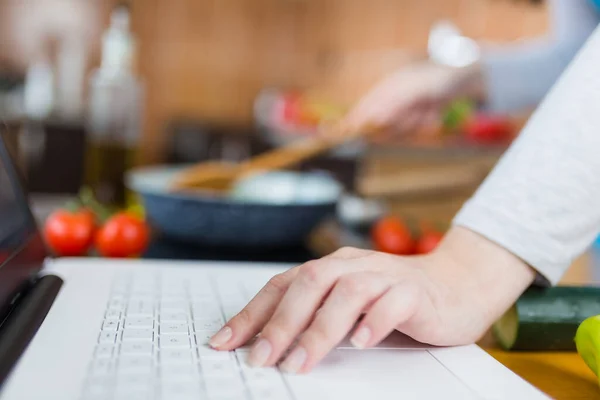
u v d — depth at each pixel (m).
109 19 2.48
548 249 0.54
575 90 0.57
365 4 2.66
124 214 0.96
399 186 1.40
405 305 0.43
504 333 0.57
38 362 0.40
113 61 1.18
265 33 2.65
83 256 0.94
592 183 0.55
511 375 0.44
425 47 2.65
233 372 0.40
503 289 0.52
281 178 1.18
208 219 0.94
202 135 2.40
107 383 0.37
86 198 1.12
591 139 0.55
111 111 1.16
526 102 1.51
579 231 0.55
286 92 2.68
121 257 0.91
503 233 0.54
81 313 0.50
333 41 2.68
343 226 1.25
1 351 0.39
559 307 0.54
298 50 2.68
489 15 2.64
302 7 2.65
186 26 2.60
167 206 0.95
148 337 0.45
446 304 0.49
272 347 0.42
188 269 0.69
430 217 1.40
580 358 0.55
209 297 0.58
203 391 0.37
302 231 0.98
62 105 2.36
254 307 0.45
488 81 1.46
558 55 1.51
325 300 0.44
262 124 2.44
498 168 0.58
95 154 1.17
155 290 0.59
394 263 0.49
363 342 0.42
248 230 0.95
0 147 0.61
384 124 1.31
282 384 0.39
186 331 0.47
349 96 2.66
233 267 0.72
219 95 2.67
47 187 2.01
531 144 0.57
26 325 0.44
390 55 2.65
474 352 0.48
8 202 0.58
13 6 2.43
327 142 1.25
